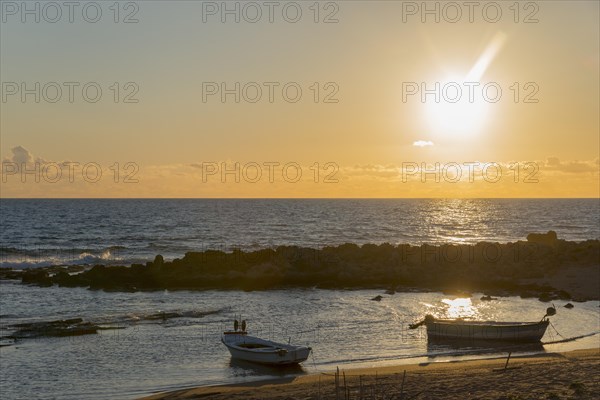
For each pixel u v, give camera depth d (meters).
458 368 24.00
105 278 47.56
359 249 56.97
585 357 25.75
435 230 117.56
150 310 37.91
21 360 26.30
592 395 18.86
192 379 23.69
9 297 42.34
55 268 59.03
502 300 41.44
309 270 49.59
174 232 107.81
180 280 47.06
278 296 43.25
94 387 22.70
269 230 114.00
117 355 27.14
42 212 180.00
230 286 47.00
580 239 98.56
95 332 31.50
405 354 27.38
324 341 29.91
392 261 52.91
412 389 20.41
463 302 40.69
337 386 19.06
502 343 29.38
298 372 24.64
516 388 20.11
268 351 25.05
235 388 21.98
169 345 28.92
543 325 29.62
